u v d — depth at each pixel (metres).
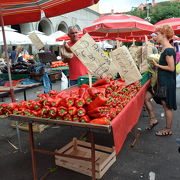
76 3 3.14
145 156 3.41
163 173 2.95
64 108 2.08
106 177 2.90
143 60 4.30
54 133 4.44
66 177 2.92
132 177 2.89
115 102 2.29
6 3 3.29
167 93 3.82
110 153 3.35
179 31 8.23
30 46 17.67
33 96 8.07
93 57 2.65
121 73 3.17
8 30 9.45
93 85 2.79
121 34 8.37
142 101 3.64
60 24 24.28
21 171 3.12
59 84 10.79
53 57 8.22
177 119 5.03
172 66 3.61
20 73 7.32
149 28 5.75
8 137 4.31
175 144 3.77
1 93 3.82
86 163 2.90
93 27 5.57
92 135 2.27
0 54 14.18
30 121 2.24
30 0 3.26
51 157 3.46
